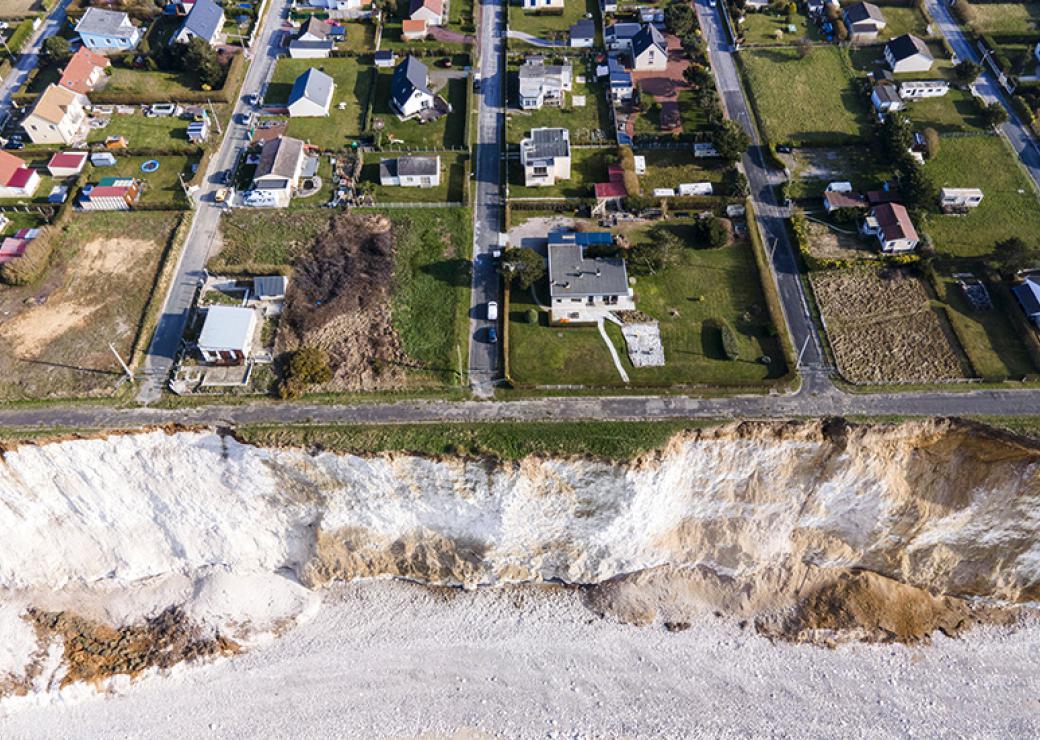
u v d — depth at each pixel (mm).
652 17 117375
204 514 72125
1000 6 120125
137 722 67500
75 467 69812
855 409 71500
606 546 71688
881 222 85938
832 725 67312
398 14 120500
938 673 69625
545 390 73750
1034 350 75625
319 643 71188
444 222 90062
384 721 67375
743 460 70062
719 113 98938
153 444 70125
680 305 81750
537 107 104500
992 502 68688
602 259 83375
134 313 81438
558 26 118000
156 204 91062
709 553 72750
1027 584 71812
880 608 71625
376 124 102375
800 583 72875
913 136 98188
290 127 101625
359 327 79688
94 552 73312
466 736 66812
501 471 67750
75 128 100750
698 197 91438
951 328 78438
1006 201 91062
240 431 69688
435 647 71000
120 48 113000
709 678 69500
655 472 68125
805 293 82812
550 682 69250
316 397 73688
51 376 75625
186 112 103375
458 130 101812
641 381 74250
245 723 67375
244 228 89500
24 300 82438
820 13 117750
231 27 117500
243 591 72750
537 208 91750
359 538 72188
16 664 69250
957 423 69812
